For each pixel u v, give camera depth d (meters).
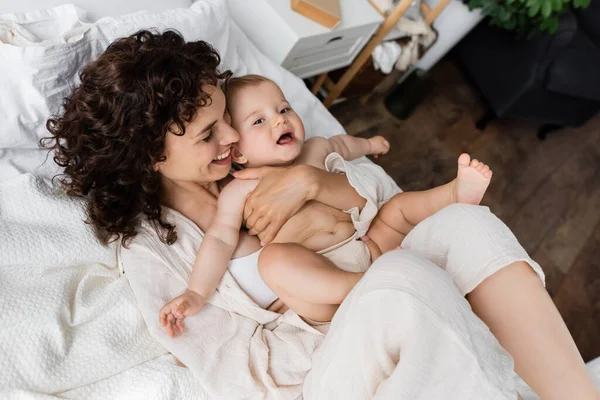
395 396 0.62
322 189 0.96
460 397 0.63
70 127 0.77
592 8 2.16
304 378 0.85
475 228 0.76
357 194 1.01
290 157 1.01
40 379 0.68
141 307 0.80
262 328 0.91
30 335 0.69
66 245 0.79
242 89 0.99
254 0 1.40
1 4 0.88
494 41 2.19
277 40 1.45
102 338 0.76
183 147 0.80
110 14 1.02
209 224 0.98
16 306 0.71
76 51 0.84
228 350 0.84
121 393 0.73
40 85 0.81
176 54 0.78
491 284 0.74
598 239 2.20
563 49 1.99
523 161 2.36
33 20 0.88
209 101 0.80
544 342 0.70
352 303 0.70
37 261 0.76
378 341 0.66
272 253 0.87
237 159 1.02
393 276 0.66
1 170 0.83
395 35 1.89
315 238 0.98
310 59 1.63
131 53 0.75
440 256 0.80
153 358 0.80
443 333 0.63
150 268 0.85
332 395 0.71
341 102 2.19
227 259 0.91
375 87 2.17
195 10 1.10
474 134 2.36
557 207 2.24
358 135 2.11
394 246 1.05
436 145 2.22
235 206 0.96
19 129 0.82
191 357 0.79
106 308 0.80
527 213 2.18
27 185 0.80
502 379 0.64
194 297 0.83
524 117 2.24
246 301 0.89
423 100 2.38
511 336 0.72
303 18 1.44
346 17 1.57
